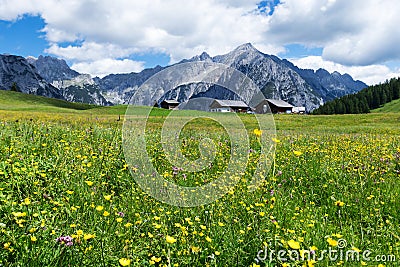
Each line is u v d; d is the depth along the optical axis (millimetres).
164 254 3949
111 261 3725
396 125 42750
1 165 5969
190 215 5277
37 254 3574
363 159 10055
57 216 4535
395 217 6016
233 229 4773
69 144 9617
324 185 7348
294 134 20438
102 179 6695
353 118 55094
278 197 6340
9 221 4105
